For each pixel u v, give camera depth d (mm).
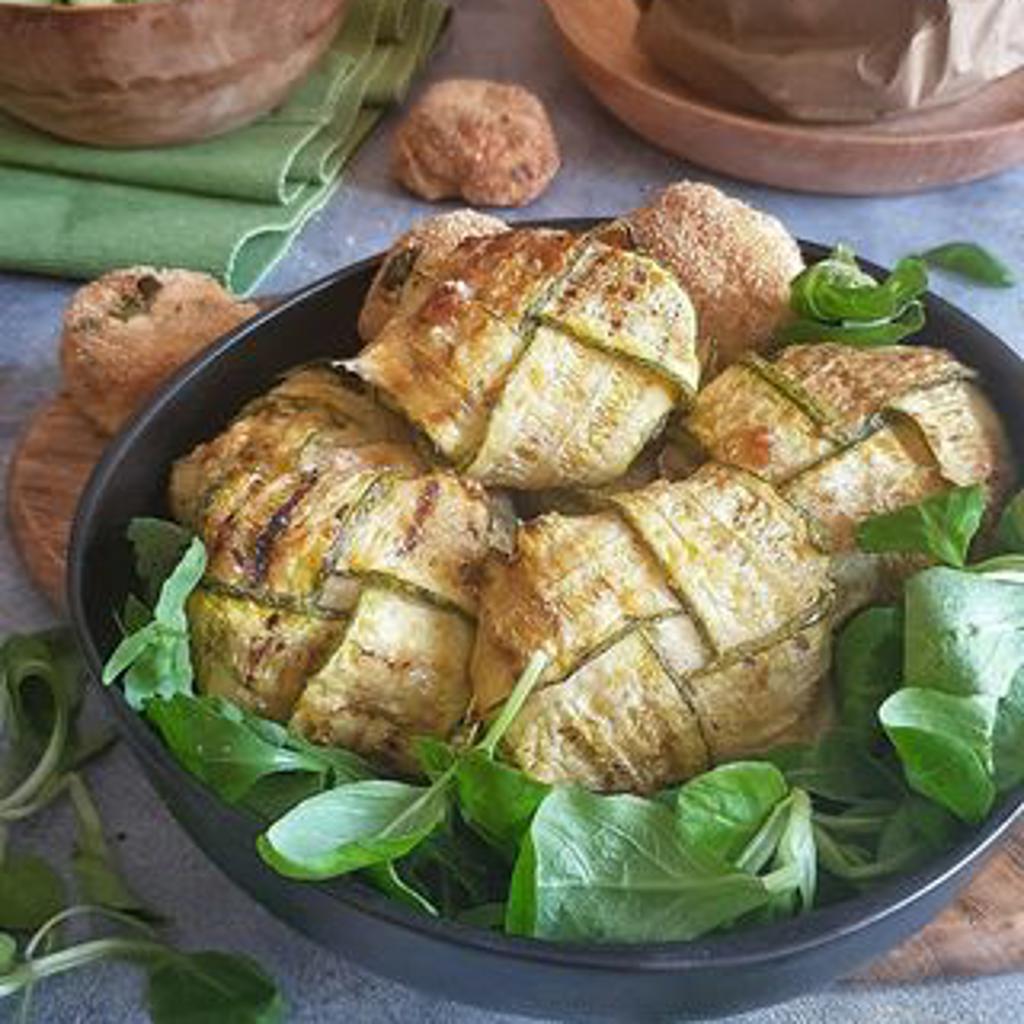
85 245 855
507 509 589
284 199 892
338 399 607
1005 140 892
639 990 507
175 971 580
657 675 538
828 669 563
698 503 557
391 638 554
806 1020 582
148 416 624
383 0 984
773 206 924
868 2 845
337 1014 584
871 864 542
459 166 908
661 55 920
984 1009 585
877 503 574
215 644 561
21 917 601
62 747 638
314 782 546
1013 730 543
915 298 637
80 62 845
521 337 580
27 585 710
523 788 516
